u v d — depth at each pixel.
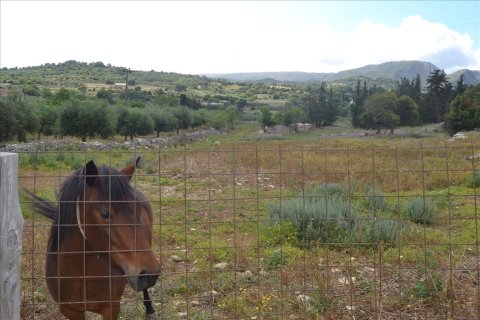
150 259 3.88
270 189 15.83
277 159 21.58
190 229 10.59
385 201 11.82
